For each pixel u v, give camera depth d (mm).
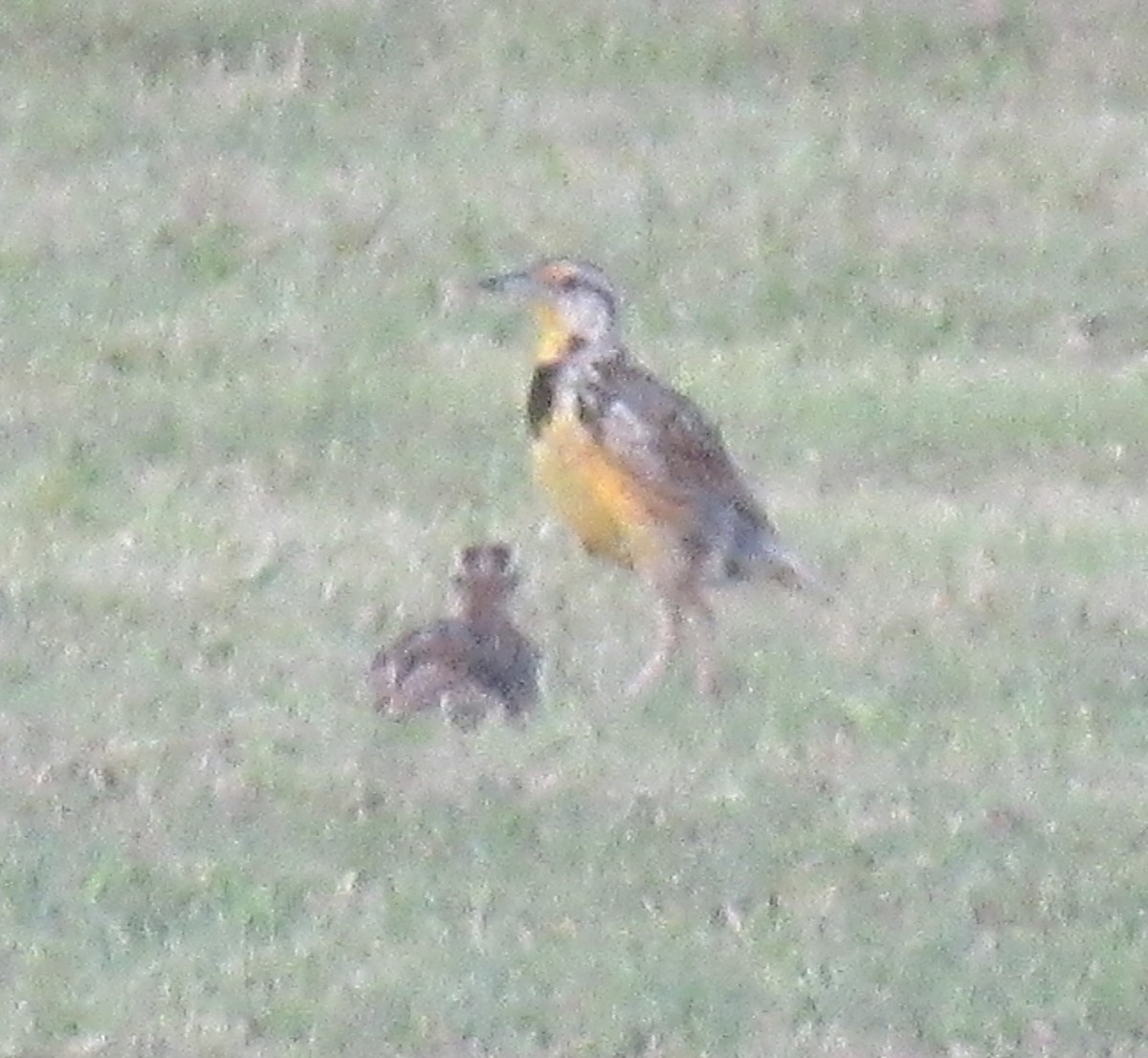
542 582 15070
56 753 13164
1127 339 19234
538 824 12625
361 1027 11312
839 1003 11555
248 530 15727
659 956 11773
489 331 18781
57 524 15781
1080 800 13047
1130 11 23672
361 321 18875
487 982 11594
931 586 15180
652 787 12953
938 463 17094
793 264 20000
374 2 23203
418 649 13492
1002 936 12023
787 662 14234
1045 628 14758
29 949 11773
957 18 23391
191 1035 11266
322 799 12789
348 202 20578
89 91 21906
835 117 22141
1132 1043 11422
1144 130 22188
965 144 21875
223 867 12289
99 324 18750
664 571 14359
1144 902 12289
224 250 19797
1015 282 19953
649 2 23344
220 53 22516
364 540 15602
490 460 16766
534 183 20984
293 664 14070
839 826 12719
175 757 13117
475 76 22391
